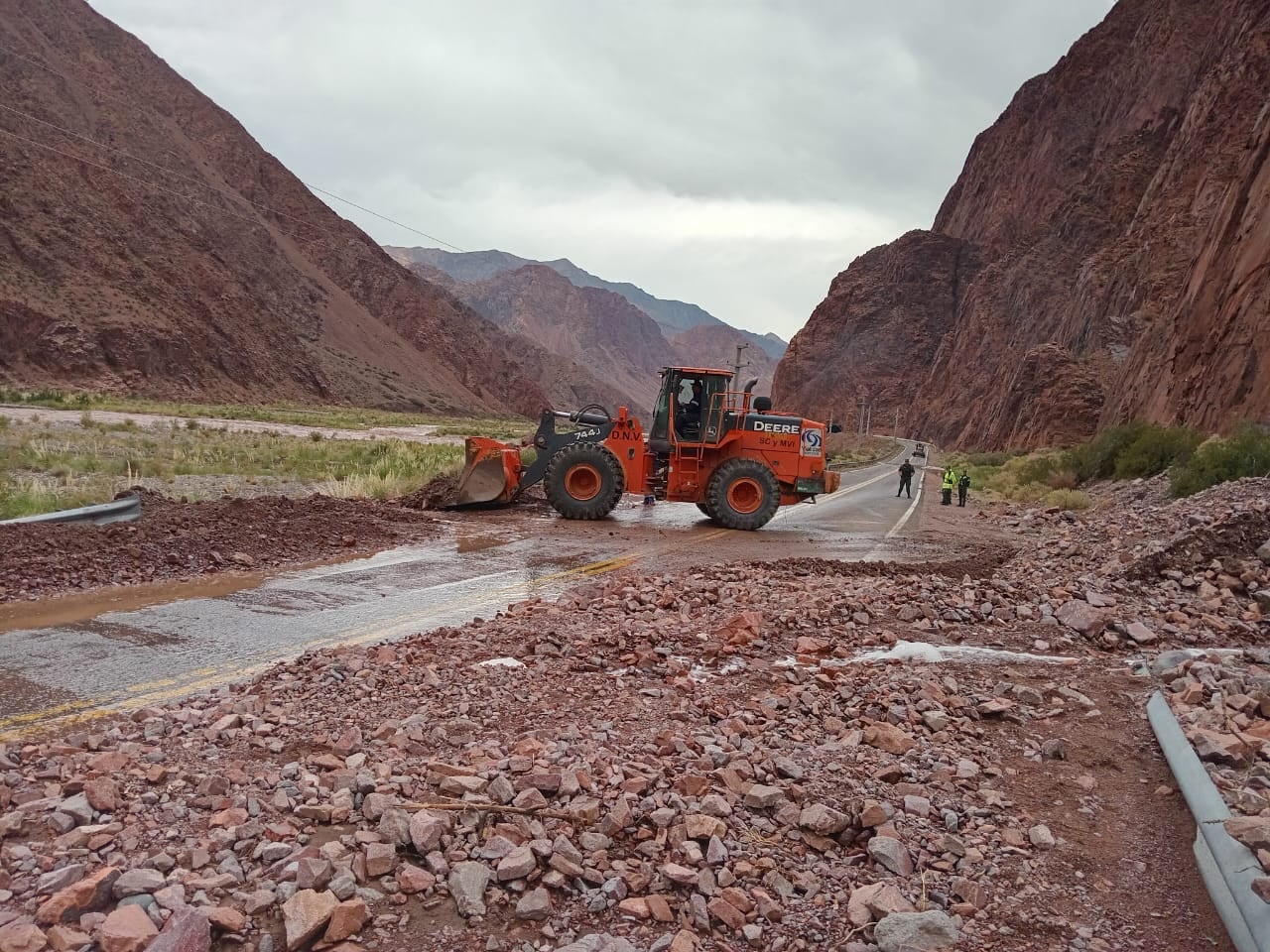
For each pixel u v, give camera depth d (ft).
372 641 23.52
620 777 12.82
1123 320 233.76
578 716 16.15
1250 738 14.96
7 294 250.98
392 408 422.41
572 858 10.69
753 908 10.21
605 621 24.11
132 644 22.30
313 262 568.82
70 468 60.39
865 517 72.95
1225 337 100.53
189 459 75.46
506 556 39.24
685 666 19.56
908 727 16.37
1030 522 71.00
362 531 42.52
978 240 612.29
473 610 27.91
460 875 10.16
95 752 13.85
